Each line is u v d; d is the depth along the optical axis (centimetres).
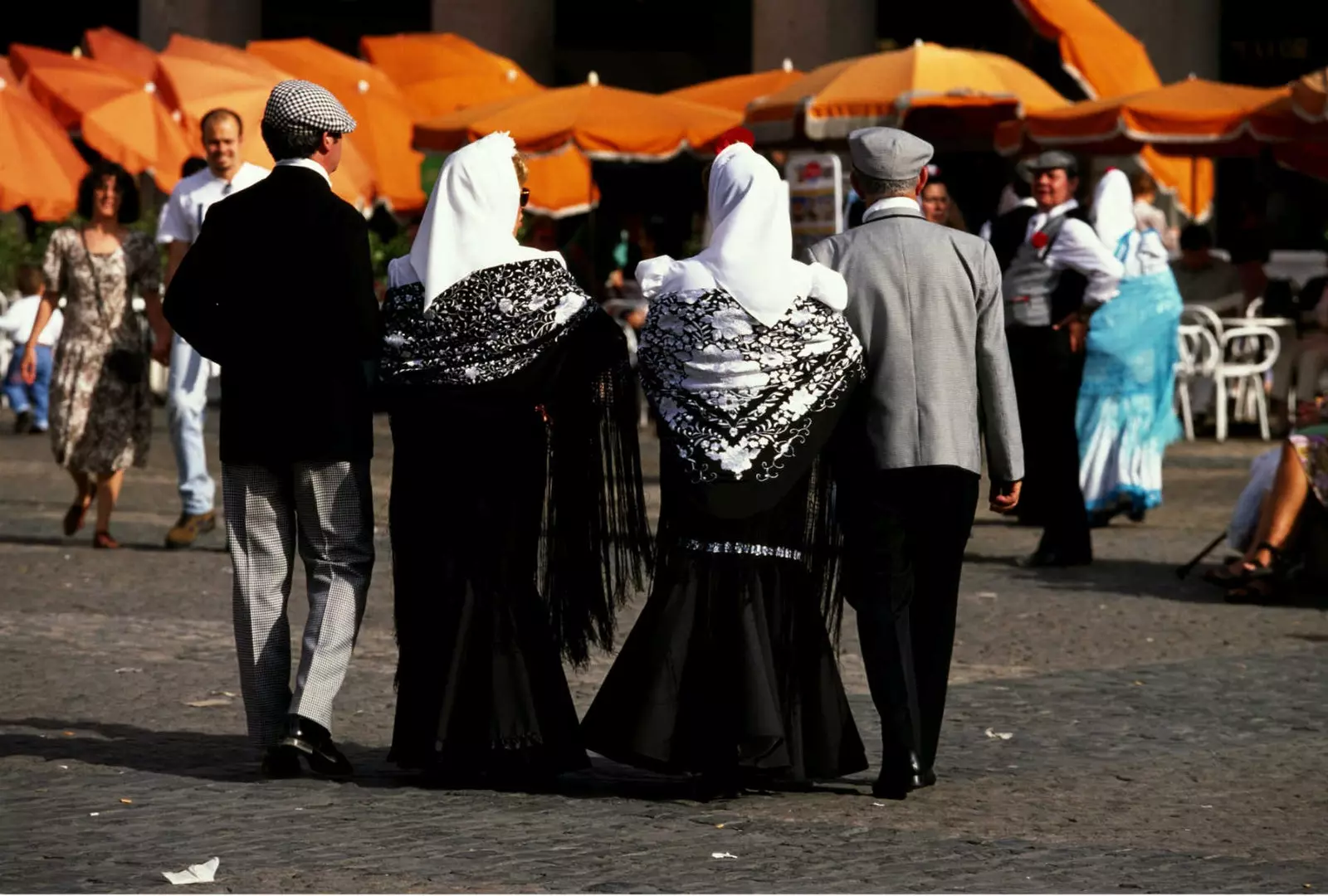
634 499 881
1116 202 1812
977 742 994
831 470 888
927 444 871
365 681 1137
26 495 2061
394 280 897
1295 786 905
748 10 4800
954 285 880
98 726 1011
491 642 876
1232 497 2095
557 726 878
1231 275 2800
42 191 2673
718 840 800
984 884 737
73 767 917
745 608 851
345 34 4722
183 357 1656
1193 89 2402
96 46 3238
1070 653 1238
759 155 873
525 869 750
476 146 884
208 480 1680
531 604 884
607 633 888
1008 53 4350
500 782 895
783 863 764
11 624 1295
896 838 806
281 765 897
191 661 1184
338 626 902
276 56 3117
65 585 1464
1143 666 1194
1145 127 2316
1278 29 3919
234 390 905
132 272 1644
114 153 2727
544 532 888
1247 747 983
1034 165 1608
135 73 3103
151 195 3669
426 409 878
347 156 2719
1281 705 1084
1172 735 1010
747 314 848
